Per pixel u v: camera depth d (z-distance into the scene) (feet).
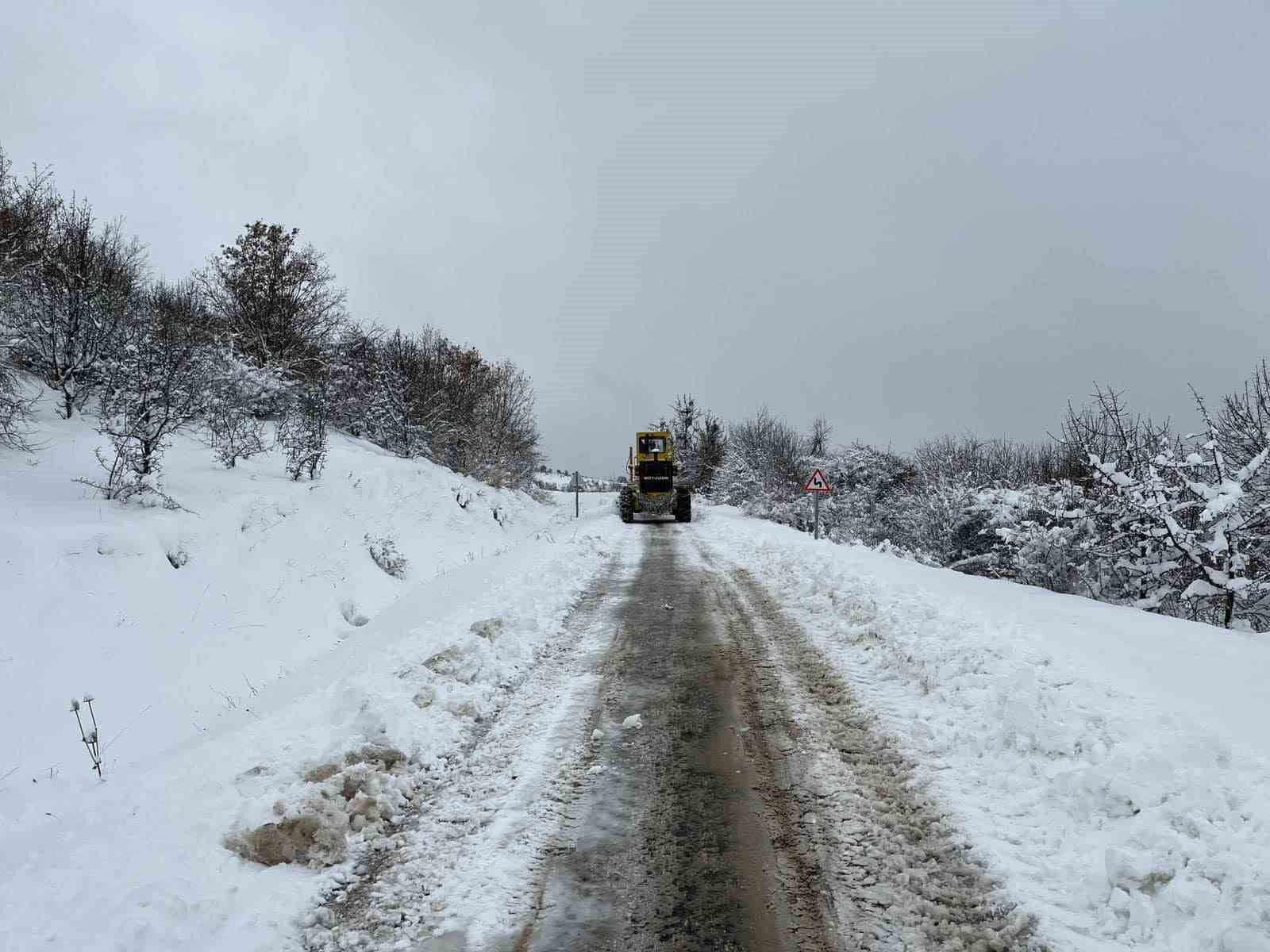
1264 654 18.48
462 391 82.02
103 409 35.37
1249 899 9.69
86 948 9.75
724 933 10.80
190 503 35.60
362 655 23.18
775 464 90.27
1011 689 16.80
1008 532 39.42
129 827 12.85
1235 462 30.73
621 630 29.35
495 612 28.17
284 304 60.34
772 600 34.76
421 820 14.25
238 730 17.35
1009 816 13.52
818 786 15.33
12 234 39.11
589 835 13.67
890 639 24.47
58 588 25.29
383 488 51.26
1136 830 11.62
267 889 11.80
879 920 11.01
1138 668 17.06
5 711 20.34
